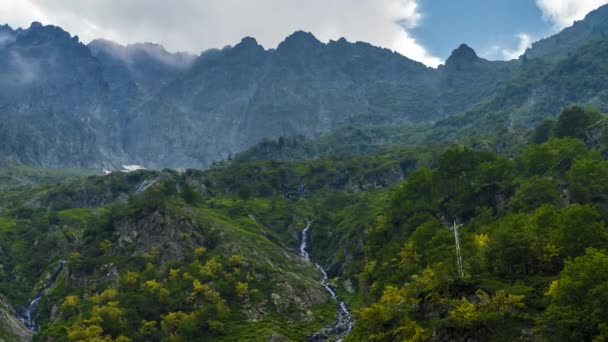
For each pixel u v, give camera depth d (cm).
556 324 6888
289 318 17788
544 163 16200
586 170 13600
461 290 9150
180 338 15650
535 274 9012
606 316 6350
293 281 19812
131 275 18662
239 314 17425
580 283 6762
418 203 17212
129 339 15512
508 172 17062
